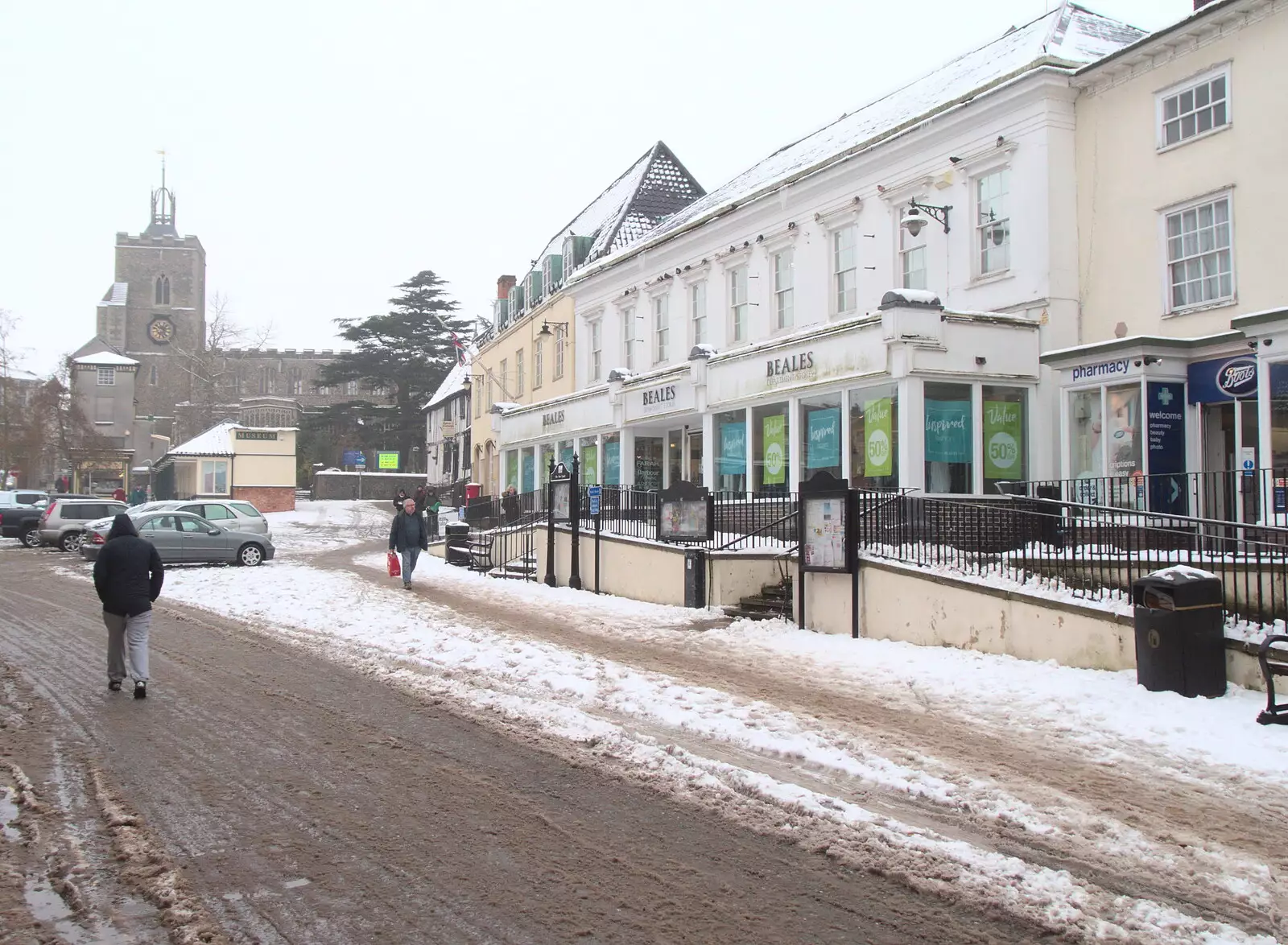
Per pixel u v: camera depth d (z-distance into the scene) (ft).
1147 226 57.26
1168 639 31.32
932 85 80.94
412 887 17.31
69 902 16.49
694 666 38.93
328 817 20.89
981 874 18.08
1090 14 69.46
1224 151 53.36
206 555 85.87
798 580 48.37
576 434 100.63
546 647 41.63
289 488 168.25
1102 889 17.66
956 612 40.40
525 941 15.31
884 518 46.03
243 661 39.60
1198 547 36.22
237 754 25.68
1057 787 23.50
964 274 65.62
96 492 199.62
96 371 231.30
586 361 113.80
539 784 23.30
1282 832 20.65
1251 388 49.93
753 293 84.99
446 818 20.93
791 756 25.85
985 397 58.65
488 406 151.53
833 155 75.61
